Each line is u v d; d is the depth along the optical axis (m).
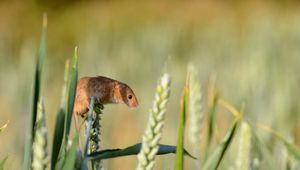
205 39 33.06
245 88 11.84
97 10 48.47
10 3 46.56
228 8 48.00
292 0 46.53
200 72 20.66
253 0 48.03
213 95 6.17
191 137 5.91
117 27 40.12
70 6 48.75
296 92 14.89
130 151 3.73
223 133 11.92
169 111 14.01
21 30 43.56
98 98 4.34
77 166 3.57
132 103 4.46
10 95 15.71
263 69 13.45
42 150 2.94
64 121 3.69
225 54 26.53
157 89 3.11
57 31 44.09
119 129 13.09
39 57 3.76
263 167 5.99
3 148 9.93
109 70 20.48
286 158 5.86
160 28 28.33
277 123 9.73
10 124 13.55
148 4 48.97
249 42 26.09
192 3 49.25
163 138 9.54
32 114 3.62
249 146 4.32
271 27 25.69
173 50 26.94
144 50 24.44
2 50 28.33
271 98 11.12
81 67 21.17
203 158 5.81
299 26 31.39
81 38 38.50
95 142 3.93
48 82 21.61
